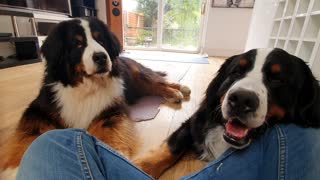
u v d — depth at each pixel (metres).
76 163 0.61
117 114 1.33
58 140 0.66
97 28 1.36
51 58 1.29
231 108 0.75
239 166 0.73
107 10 5.66
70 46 1.26
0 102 1.77
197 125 1.10
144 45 6.25
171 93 1.93
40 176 0.57
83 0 5.43
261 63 0.85
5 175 0.89
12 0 3.52
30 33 4.18
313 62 1.40
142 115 1.59
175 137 1.12
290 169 0.65
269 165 0.70
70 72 1.27
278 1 2.39
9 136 1.22
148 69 2.21
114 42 1.49
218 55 5.71
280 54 0.86
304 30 1.60
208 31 5.55
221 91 0.95
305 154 0.67
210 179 0.73
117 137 1.12
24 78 2.55
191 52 5.95
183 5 5.76
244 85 0.77
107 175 0.67
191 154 1.11
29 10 3.78
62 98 1.25
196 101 1.94
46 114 1.21
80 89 1.28
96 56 1.22
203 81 2.70
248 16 5.24
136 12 5.94
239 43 5.52
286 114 0.85
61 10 4.61
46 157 0.61
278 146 0.71
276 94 0.82
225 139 0.82
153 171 0.93
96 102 1.31
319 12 1.44
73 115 1.25
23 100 1.82
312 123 0.82
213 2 5.25
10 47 3.77
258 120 0.74
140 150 1.14
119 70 1.58
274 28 2.43
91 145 0.71
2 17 3.69
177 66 3.72
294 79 0.84
